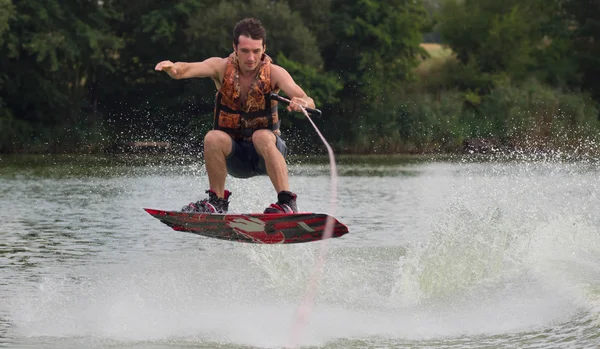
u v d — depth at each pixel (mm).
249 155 19109
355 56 129500
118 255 29797
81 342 18062
